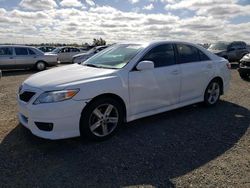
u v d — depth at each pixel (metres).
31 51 15.83
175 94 5.18
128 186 3.00
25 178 3.12
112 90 4.14
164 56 5.04
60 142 4.08
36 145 3.97
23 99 4.04
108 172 3.28
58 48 23.91
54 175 3.20
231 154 3.81
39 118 3.74
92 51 18.02
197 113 5.69
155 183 3.07
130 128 4.74
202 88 5.80
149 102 4.73
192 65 5.48
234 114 5.68
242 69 10.93
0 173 3.21
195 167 3.43
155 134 4.49
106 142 4.14
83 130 3.98
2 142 4.05
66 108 3.74
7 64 14.91
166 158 3.66
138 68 4.42
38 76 4.40
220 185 3.03
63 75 4.23
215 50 18.06
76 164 3.46
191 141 4.23
